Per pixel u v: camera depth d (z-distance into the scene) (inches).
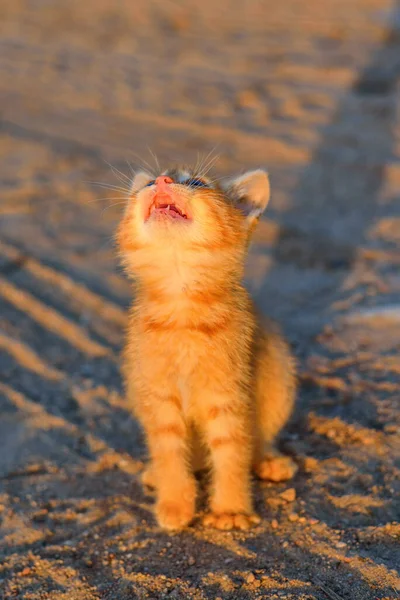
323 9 65.1
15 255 36.6
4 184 42.1
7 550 23.6
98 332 32.5
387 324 31.7
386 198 40.2
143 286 24.5
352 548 22.5
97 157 44.8
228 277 24.2
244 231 24.6
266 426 25.2
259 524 23.6
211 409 23.7
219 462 23.9
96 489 25.6
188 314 23.5
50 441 27.5
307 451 26.1
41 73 56.6
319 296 34.0
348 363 30.0
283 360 25.5
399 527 22.9
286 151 45.1
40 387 29.9
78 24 65.1
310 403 28.2
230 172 42.4
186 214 23.7
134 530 23.9
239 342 23.7
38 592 22.3
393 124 47.2
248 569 22.2
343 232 38.0
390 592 21.2
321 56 56.4
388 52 56.3
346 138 46.1
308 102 50.6
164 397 23.7
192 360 23.5
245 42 59.6
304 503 24.2
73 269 36.0
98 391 29.5
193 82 53.9
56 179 42.6
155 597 21.8
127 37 62.1
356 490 24.4
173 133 47.5
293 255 36.7
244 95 51.6
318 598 21.2
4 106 51.9
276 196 40.8
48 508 25.0
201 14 65.7
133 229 24.3
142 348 23.8
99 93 53.2
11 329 32.6
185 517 23.8
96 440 27.4
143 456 26.7
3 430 28.0
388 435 26.3
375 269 35.1
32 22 65.9
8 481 26.0
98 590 22.2
